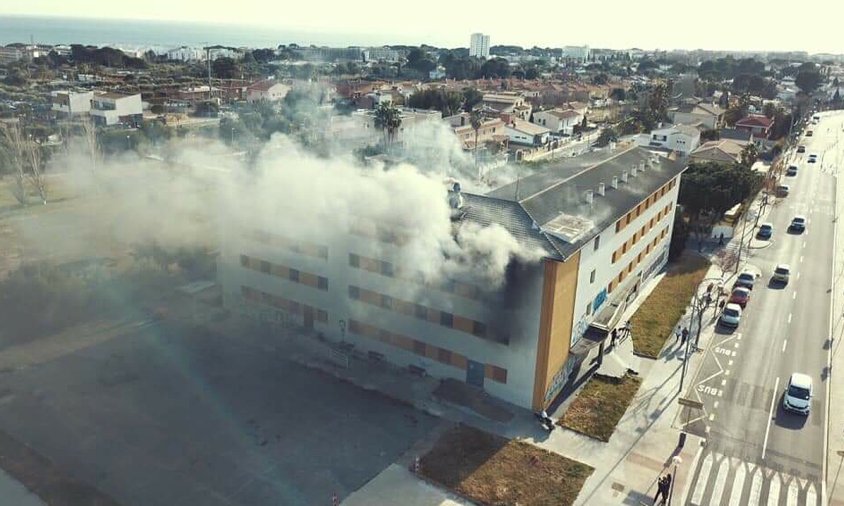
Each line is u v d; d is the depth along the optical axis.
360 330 44.31
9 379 40.78
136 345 45.62
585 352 40.59
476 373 39.88
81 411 37.50
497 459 33.62
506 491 31.22
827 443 35.38
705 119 140.62
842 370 43.12
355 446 34.69
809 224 78.00
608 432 35.97
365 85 190.62
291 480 31.94
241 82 193.38
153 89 175.12
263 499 30.56
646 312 51.97
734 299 53.53
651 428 36.44
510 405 38.50
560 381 39.88
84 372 41.88
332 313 45.50
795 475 32.66
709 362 44.00
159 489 31.16
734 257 65.19
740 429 36.44
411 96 156.38
